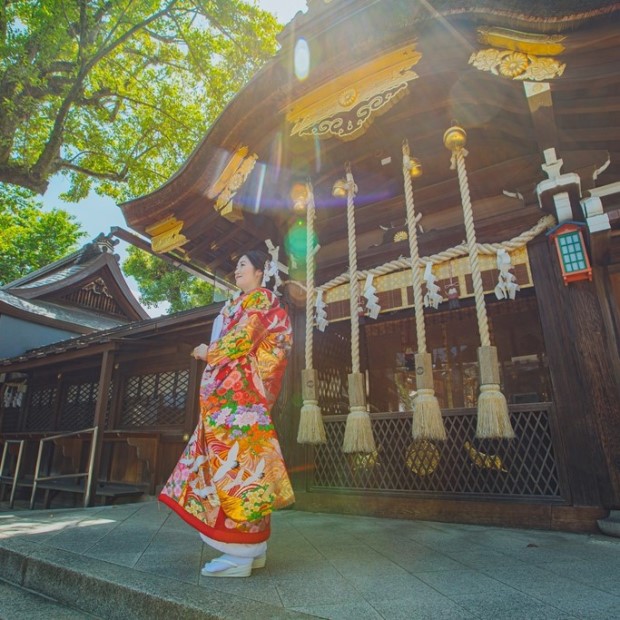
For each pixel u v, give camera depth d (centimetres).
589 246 274
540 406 276
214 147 367
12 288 1105
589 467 252
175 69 1067
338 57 304
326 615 119
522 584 148
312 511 344
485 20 254
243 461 165
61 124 838
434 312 495
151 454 569
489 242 321
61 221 2034
